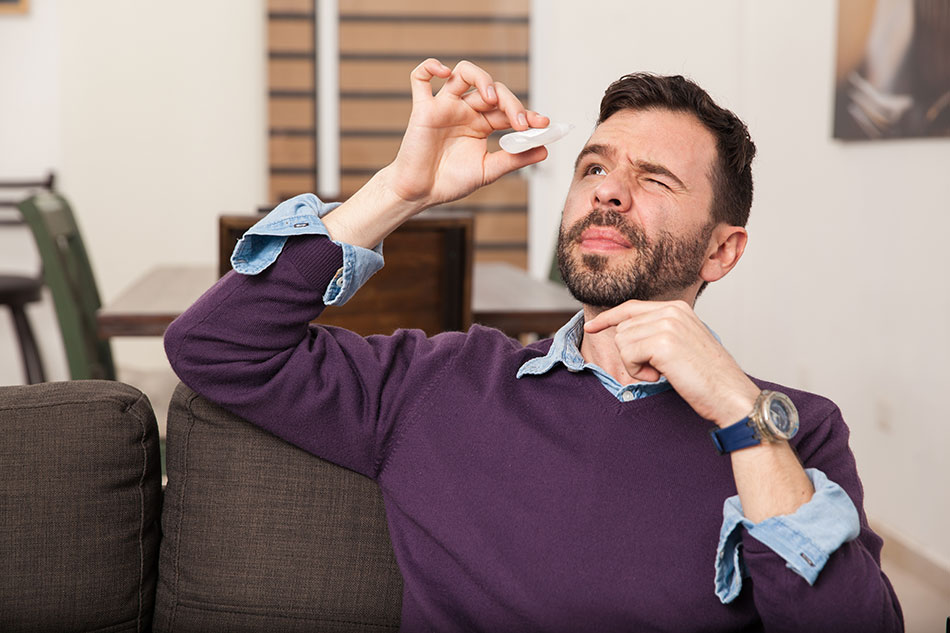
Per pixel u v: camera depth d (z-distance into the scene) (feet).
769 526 3.50
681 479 3.89
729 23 13.80
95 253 16.15
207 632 4.10
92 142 15.97
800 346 12.02
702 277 4.37
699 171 4.14
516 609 3.86
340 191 16.25
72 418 3.96
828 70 11.28
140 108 15.98
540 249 16.46
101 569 3.96
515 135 4.06
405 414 4.19
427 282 7.45
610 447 3.97
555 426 4.07
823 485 3.59
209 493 4.13
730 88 13.89
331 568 4.16
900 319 9.80
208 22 15.94
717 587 3.65
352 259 4.06
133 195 16.12
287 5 15.81
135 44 15.87
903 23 9.48
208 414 4.18
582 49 15.79
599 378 4.16
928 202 9.27
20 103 15.85
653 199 4.08
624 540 3.81
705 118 4.20
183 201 16.21
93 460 3.95
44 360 15.98
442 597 4.01
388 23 15.98
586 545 3.83
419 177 4.18
